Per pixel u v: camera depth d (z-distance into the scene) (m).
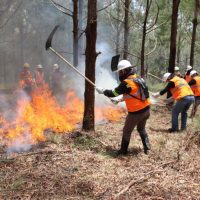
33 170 5.50
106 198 4.63
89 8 7.39
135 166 5.84
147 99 6.43
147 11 12.48
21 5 17.30
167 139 7.49
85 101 7.76
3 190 4.79
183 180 5.23
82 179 5.21
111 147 6.82
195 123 9.22
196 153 6.45
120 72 6.43
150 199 4.61
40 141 7.07
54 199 4.59
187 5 16.75
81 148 6.69
